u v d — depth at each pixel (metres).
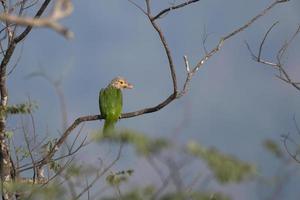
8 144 17.28
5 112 16.36
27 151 17.16
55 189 12.63
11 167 17.19
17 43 18.23
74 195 12.56
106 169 12.34
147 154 9.52
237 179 9.42
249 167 9.49
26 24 8.48
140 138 9.51
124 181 12.02
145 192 10.62
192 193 10.18
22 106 16.36
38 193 12.67
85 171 12.65
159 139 9.53
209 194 10.12
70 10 8.39
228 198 10.09
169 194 10.32
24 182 13.98
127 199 10.71
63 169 14.23
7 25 18.28
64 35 8.36
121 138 9.45
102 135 9.60
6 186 13.29
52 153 17.05
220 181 9.45
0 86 17.92
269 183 9.93
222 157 9.47
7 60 18.02
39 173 16.86
